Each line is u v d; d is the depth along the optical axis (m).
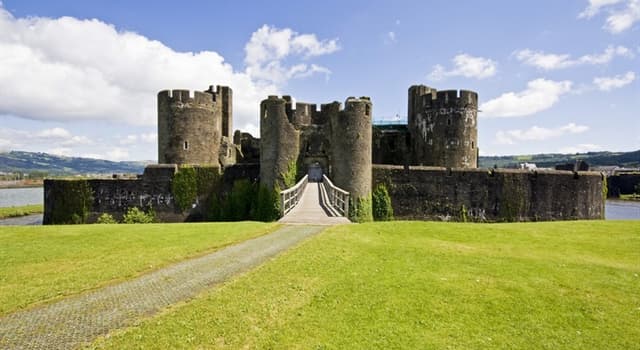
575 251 12.90
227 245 12.44
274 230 14.90
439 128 36.16
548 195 32.00
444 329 6.53
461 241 13.86
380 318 6.84
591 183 32.78
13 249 12.05
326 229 14.94
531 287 8.67
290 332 6.22
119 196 32.16
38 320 6.64
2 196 84.44
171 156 35.66
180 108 35.59
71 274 9.28
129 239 13.58
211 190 32.88
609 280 9.34
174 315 6.72
